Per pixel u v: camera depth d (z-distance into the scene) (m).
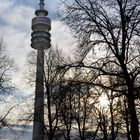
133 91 12.48
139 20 12.68
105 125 29.20
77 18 13.18
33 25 77.81
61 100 13.19
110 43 12.81
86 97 13.34
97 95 13.05
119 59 12.66
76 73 13.00
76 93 12.75
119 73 12.70
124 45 12.68
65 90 12.60
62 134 33.62
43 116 32.56
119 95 12.80
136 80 13.69
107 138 30.23
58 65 13.04
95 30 13.02
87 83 12.51
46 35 77.31
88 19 13.06
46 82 31.14
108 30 12.80
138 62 13.03
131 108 12.30
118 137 31.39
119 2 12.88
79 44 13.27
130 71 12.76
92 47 13.12
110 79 13.42
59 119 31.20
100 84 12.60
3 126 31.55
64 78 12.88
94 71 12.84
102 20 13.01
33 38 77.31
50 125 32.22
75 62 12.82
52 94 13.52
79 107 25.97
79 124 31.22
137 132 12.08
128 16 12.68
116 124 22.45
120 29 12.89
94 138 30.89
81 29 13.16
